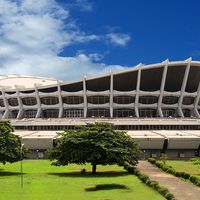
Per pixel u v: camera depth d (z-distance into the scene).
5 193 35.41
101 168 58.62
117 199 31.80
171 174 47.91
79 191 36.44
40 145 76.19
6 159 53.44
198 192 34.81
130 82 100.44
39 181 43.78
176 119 93.19
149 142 75.88
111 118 94.00
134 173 49.44
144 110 104.25
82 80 99.56
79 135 51.22
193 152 77.62
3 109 109.94
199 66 101.12
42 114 105.94
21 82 121.50
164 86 101.44
